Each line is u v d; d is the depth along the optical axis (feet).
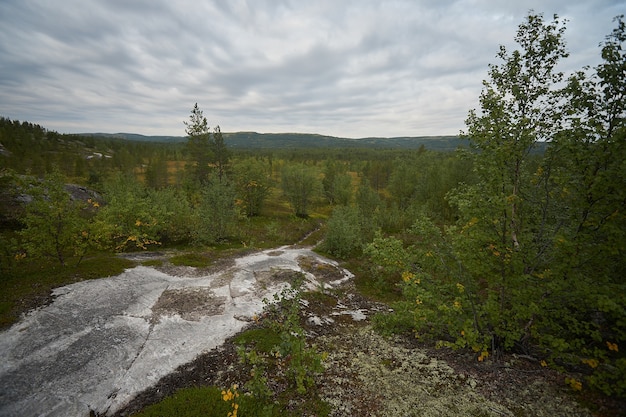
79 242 40.88
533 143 23.12
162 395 20.48
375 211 112.37
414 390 20.88
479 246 24.34
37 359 22.79
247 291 39.73
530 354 24.77
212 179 84.89
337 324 33.88
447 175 124.57
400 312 27.73
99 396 20.01
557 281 20.57
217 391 20.53
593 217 20.18
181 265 48.60
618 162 18.98
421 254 29.09
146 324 29.30
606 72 19.86
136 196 81.51
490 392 20.40
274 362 24.25
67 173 209.97
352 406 19.56
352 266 61.98
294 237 98.17
